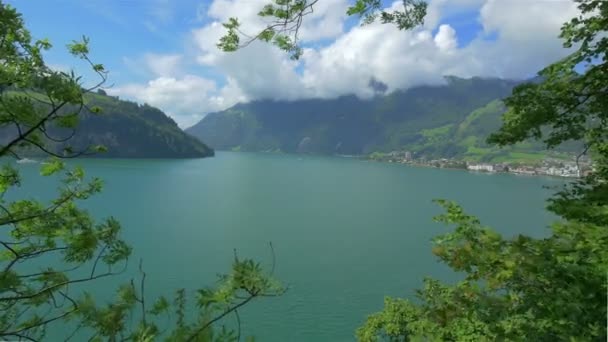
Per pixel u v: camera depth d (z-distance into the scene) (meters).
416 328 14.02
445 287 13.59
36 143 5.25
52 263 37.53
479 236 6.29
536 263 4.98
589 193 6.58
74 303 5.25
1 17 4.43
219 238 56.84
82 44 5.02
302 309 34.81
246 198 98.44
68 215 6.12
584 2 6.53
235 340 4.24
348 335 30.75
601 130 7.83
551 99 7.31
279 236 60.62
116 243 6.14
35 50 4.85
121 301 5.16
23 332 5.28
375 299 37.56
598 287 4.54
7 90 4.68
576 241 5.23
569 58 6.95
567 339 4.54
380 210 90.56
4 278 4.77
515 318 5.55
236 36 5.56
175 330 4.34
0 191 5.83
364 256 51.66
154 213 72.12
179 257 46.22
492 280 5.59
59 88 4.64
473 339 7.73
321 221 74.62
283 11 5.37
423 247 56.84
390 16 5.19
